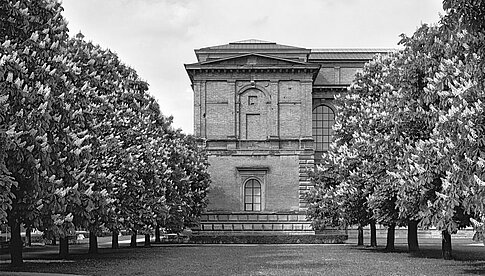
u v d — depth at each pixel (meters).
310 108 78.62
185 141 68.38
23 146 22.97
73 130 28.72
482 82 22.42
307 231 75.50
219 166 78.00
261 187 77.81
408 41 33.47
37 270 30.12
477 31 19.52
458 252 45.41
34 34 25.80
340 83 88.38
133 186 40.91
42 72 25.39
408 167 28.66
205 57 84.44
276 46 85.38
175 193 54.44
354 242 72.12
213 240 72.44
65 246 41.34
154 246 61.94
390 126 34.41
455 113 23.39
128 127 43.66
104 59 44.22
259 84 79.19
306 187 76.88
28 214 24.86
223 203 77.50
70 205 28.14
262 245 64.75
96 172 34.62
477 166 22.59
